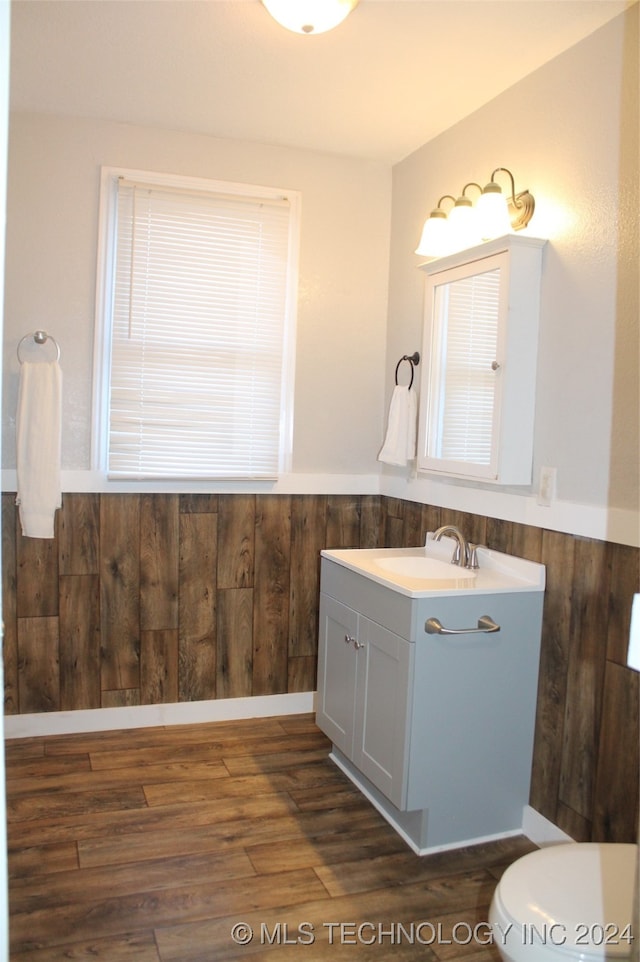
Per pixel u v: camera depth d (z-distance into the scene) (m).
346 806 2.58
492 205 2.47
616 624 2.09
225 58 2.46
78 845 2.29
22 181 2.94
